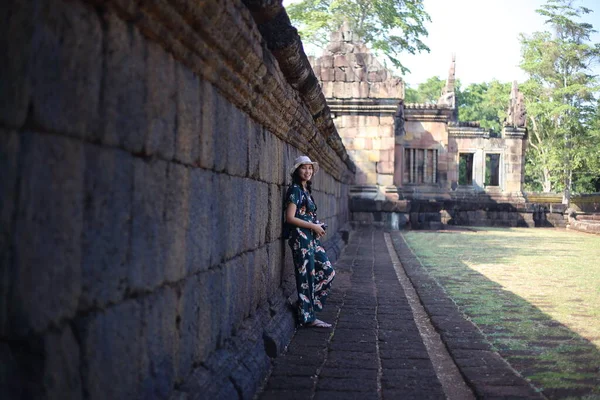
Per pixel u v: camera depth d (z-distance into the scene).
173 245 3.28
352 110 25.00
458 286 10.09
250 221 5.20
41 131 2.06
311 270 6.63
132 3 2.62
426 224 28.05
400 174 30.75
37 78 2.02
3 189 1.88
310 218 6.78
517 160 33.62
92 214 2.40
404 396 4.35
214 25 3.43
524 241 21.36
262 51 4.62
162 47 3.09
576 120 46.00
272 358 5.20
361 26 41.69
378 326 6.80
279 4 4.88
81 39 2.29
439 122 32.62
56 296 2.16
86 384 2.35
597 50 47.22
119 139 2.62
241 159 4.82
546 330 6.69
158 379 3.05
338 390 4.44
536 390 4.50
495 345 5.97
